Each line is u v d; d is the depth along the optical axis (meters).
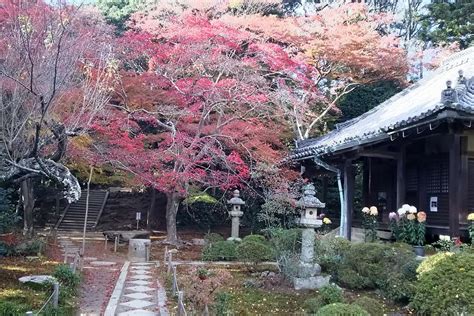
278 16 27.83
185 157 16.80
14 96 8.52
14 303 8.23
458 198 12.41
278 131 20.30
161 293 11.12
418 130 12.91
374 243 12.02
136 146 17.06
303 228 12.12
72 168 20.98
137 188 25.58
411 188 16.39
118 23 29.34
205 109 17.50
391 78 25.94
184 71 18.39
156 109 18.31
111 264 15.73
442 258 9.22
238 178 18.19
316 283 11.58
